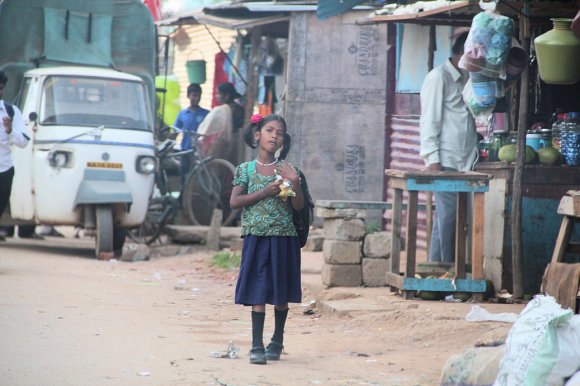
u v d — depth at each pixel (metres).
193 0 45.72
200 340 14.77
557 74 16.34
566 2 17.98
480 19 16.73
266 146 13.48
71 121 28.22
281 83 35.62
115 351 13.29
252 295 13.10
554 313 9.77
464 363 10.88
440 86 19.02
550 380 9.63
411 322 15.59
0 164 22.72
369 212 30.77
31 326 15.15
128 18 31.77
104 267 25.28
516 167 17.28
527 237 17.83
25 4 30.42
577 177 17.48
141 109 29.38
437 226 19.50
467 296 17.77
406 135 29.20
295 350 14.18
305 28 31.45
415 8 21.48
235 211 32.47
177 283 22.45
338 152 31.55
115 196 27.27
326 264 19.66
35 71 29.33
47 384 11.09
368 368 12.70
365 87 31.58
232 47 39.28
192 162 32.91
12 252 27.97
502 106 19.73
